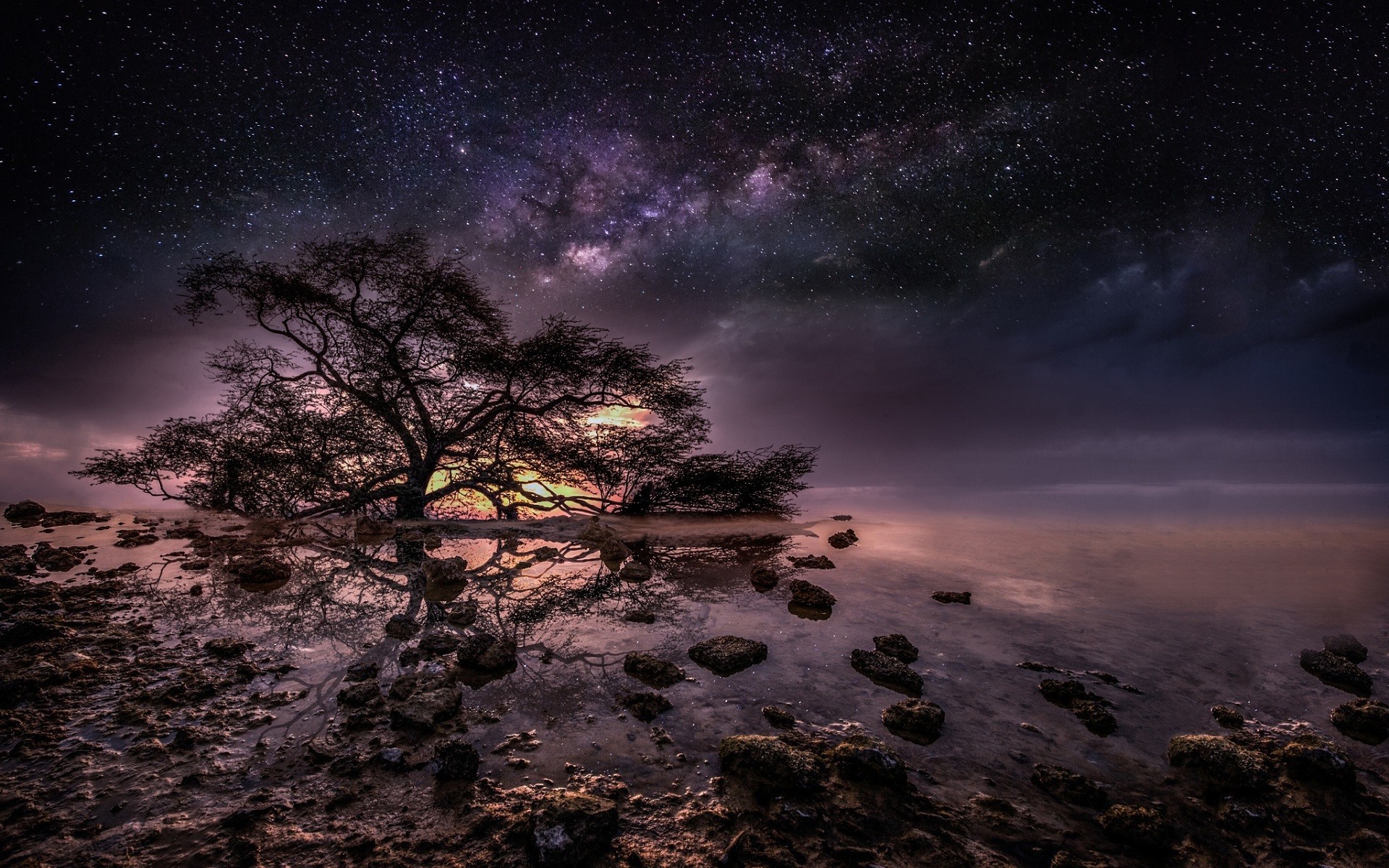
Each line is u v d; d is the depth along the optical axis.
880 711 3.09
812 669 3.62
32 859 1.91
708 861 1.95
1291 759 2.54
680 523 9.84
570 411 11.14
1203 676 3.54
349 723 2.83
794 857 1.98
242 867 1.89
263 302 9.37
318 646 3.93
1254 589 5.38
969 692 3.33
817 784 2.36
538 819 2.02
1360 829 2.19
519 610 4.85
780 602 5.11
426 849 1.99
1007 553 7.05
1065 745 2.77
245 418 9.99
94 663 3.49
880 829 2.14
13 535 8.01
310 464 9.59
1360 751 2.72
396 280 9.41
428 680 3.28
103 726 2.80
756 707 3.12
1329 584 5.50
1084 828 2.19
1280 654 3.86
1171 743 2.71
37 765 2.46
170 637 4.05
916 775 2.50
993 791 2.40
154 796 2.27
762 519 10.21
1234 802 2.32
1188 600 5.05
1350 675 3.42
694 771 2.49
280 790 2.32
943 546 7.53
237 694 3.18
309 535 8.41
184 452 9.68
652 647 3.99
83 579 5.63
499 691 3.26
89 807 2.19
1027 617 4.64
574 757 2.59
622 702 3.12
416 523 9.73
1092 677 3.52
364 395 9.98
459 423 10.70
